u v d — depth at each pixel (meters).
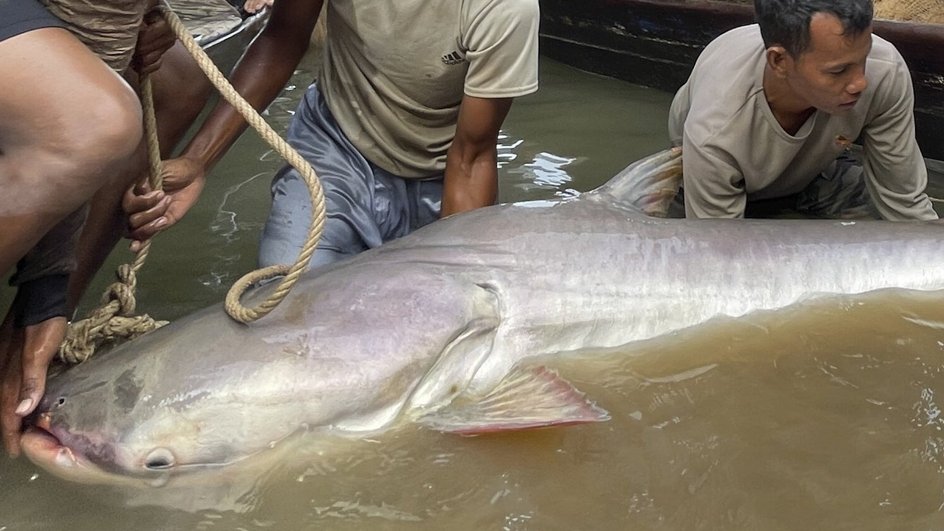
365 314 2.07
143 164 2.37
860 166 3.29
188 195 2.51
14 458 1.89
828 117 2.83
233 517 1.77
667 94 4.85
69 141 1.74
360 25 2.75
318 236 1.94
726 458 1.90
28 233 1.80
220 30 5.11
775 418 2.03
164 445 1.87
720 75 2.84
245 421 1.90
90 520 1.77
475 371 2.15
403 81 2.81
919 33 3.67
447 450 1.93
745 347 2.29
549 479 1.85
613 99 4.76
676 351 2.28
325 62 3.01
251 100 2.78
